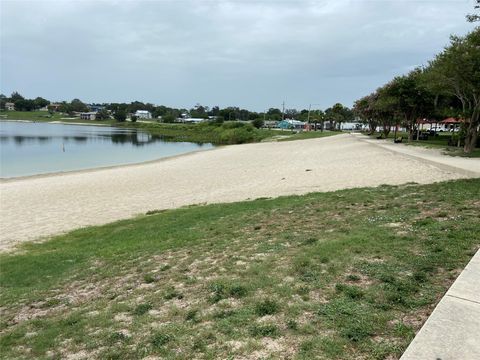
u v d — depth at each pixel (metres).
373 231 7.08
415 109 36.00
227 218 10.48
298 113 178.25
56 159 39.47
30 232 12.24
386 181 14.84
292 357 3.46
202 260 6.99
